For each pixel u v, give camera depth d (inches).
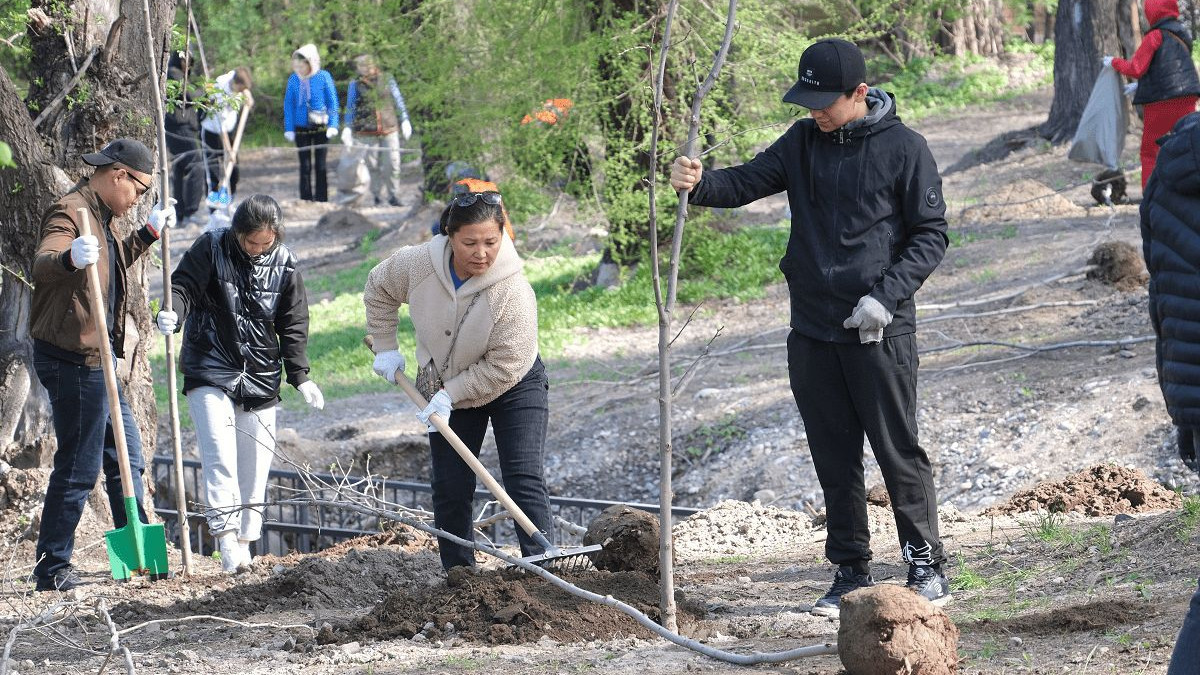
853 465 370.3
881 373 353.7
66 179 558.9
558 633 351.9
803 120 370.6
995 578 398.6
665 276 1234.0
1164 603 329.1
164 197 475.5
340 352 1221.1
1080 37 1444.4
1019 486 680.4
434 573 463.8
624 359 1063.0
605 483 847.7
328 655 343.6
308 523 690.2
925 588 369.4
